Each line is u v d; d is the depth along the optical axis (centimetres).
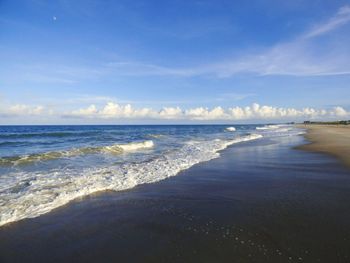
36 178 1009
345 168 1102
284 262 411
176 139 3256
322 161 1286
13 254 467
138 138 3422
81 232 546
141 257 448
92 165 1317
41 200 741
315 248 450
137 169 1187
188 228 549
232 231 525
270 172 1077
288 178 955
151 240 504
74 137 3491
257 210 635
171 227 557
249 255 436
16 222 599
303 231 513
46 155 1594
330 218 573
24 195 782
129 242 499
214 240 492
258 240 485
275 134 4172
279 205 664
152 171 1138
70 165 1320
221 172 1111
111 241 505
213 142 2614
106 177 1023
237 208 656
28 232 549
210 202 715
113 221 599
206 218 599
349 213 600
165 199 753
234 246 467
